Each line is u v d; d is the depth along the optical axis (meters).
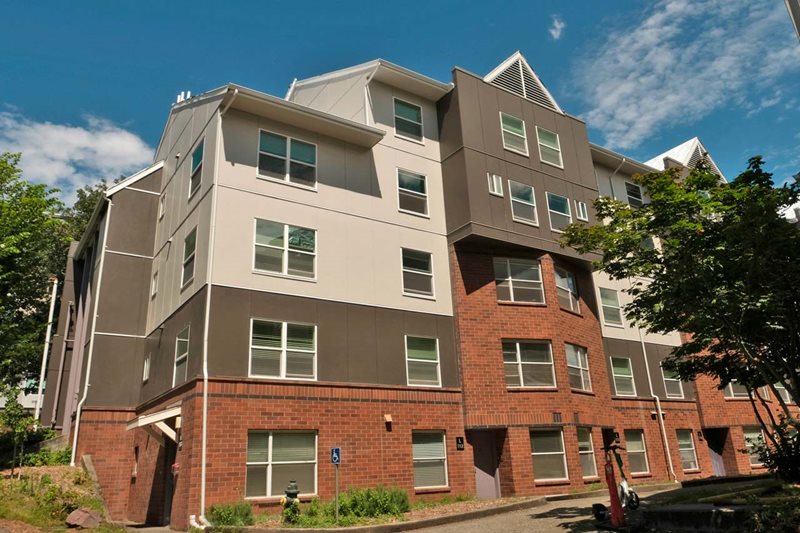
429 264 20.42
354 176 19.83
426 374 19.09
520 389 19.61
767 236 10.77
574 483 19.06
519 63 24.75
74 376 24.53
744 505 10.42
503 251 21.30
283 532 12.11
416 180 21.23
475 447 19.16
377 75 21.14
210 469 14.46
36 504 14.37
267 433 15.66
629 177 28.77
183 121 21.50
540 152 23.23
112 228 22.02
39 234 23.61
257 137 18.36
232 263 16.59
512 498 17.44
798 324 11.80
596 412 21.39
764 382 13.53
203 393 15.01
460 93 21.86
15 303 24.69
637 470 23.58
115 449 20.02
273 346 16.52
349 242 18.92
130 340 21.25
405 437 17.81
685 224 11.84
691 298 11.77
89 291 24.83
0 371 22.16
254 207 17.52
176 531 14.23
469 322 20.02
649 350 26.64
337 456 13.37
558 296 21.91
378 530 12.45
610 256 13.85
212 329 15.69
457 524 13.55
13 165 23.75
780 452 13.70
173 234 20.22
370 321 18.44
